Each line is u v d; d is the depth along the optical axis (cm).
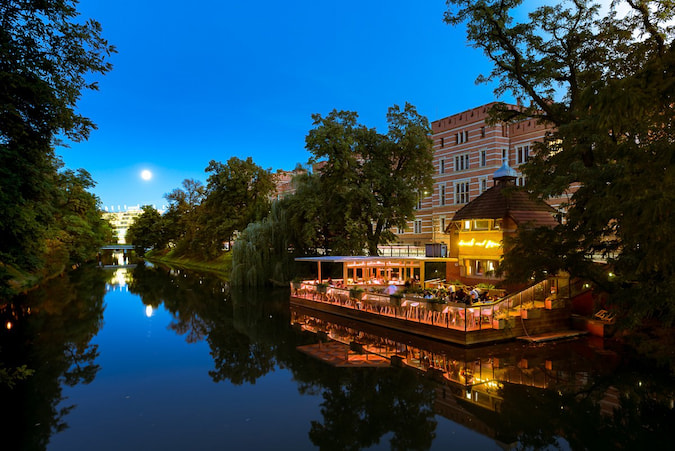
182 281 4381
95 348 1761
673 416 1022
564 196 3612
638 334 1548
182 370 1450
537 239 1647
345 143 3139
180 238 8425
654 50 1346
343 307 2281
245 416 1058
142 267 6431
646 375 1305
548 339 1656
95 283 4153
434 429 966
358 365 1464
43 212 1677
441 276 2803
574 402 1112
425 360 1496
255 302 2975
